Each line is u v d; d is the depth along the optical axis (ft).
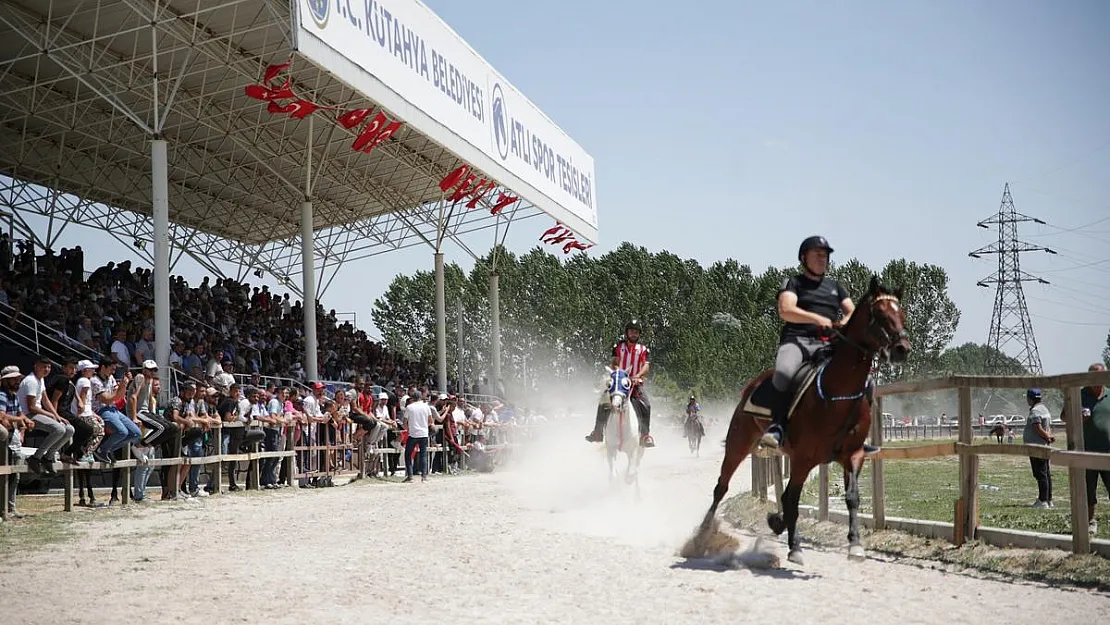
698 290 233.14
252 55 79.82
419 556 29.35
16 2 69.82
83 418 45.88
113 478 50.49
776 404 27.91
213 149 104.47
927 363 254.88
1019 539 27.37
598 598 22.40
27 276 80.84
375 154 105.60
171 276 104.22
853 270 240.32
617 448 48.42
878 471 33.19
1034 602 21.70
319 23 62.80
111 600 22.62
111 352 72.18
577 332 216.33
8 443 41.68
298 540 34.06
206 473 69.31
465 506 48.01
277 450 64.23
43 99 82.53
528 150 103.96
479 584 24.39
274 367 97.09
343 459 75.56
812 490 53.62
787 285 28.35
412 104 75.61
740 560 27.94
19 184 99.04
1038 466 42.01
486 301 222.69
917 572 26.08
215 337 89.81
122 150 101.81
